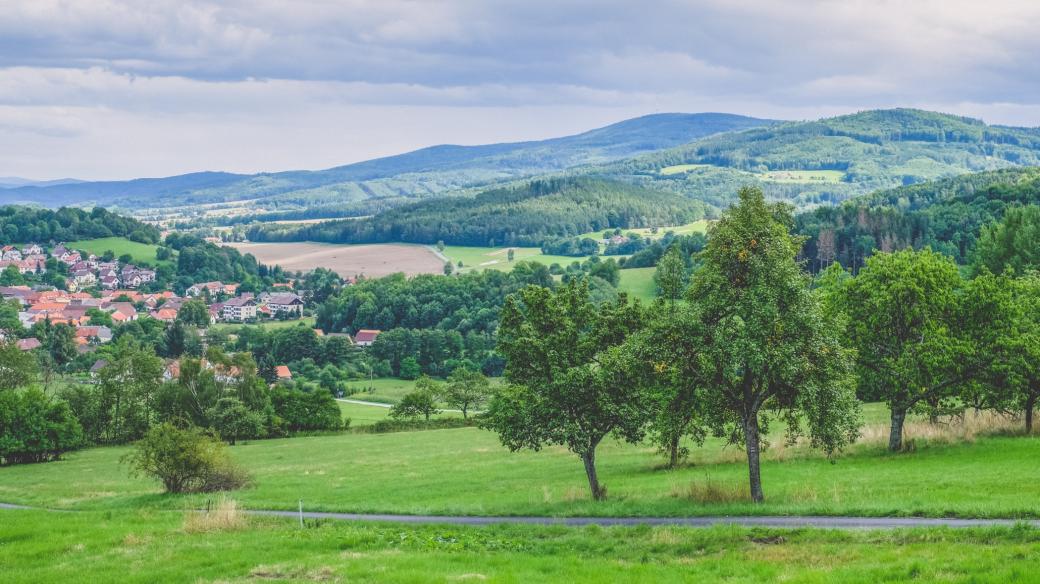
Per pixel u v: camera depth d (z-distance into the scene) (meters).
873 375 56.00
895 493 39.16
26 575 30.20
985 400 57.41
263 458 91.50
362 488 61.66
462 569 28.17
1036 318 62.12
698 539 31.27
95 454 105.56
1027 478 40.28
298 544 34.25
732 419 43.31
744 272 40.78
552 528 35.72
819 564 26.48
